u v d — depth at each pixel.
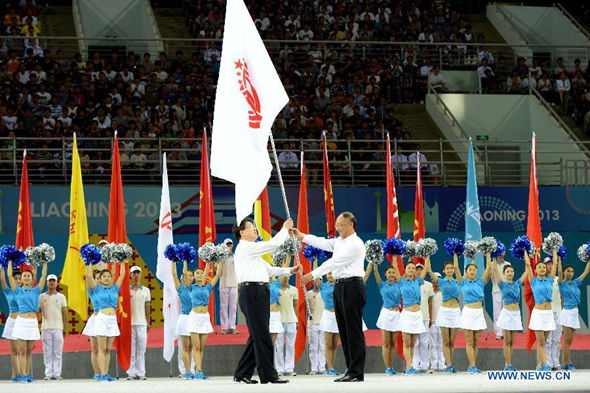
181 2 32.34
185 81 26.47
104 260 14.54
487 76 28.19
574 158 25.52
